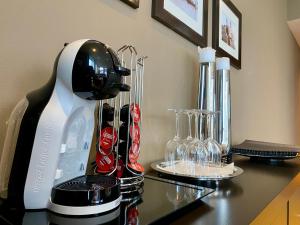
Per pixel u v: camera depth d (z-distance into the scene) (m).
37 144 0.42
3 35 0.54
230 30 1.54
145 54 0.92
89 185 0.45
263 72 2.16
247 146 1.35
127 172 0.62
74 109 0.45
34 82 0.59
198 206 0.55
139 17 0.89
